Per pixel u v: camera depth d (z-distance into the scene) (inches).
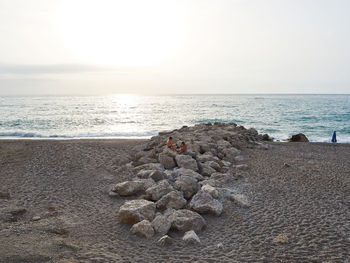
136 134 1318.9
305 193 445.1
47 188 454.3
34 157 660.7
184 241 282.4
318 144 1002.7
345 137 1332.4
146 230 295.1
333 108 3198.8
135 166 586.9
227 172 548.1
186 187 417.4
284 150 834.8
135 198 416.5
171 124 1781.5
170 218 318.7
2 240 257.0
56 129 1485.0
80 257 242.4
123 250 263.9
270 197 423.8
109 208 376.5
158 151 659.4
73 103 4205.2
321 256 264.2
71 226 311.1
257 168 596.4
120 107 3356.3
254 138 951.6
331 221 343.9
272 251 271.1
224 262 247.6
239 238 296.7
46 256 235.5
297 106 3617.1
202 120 1996.8
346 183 501.7
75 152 716.0
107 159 648.4
